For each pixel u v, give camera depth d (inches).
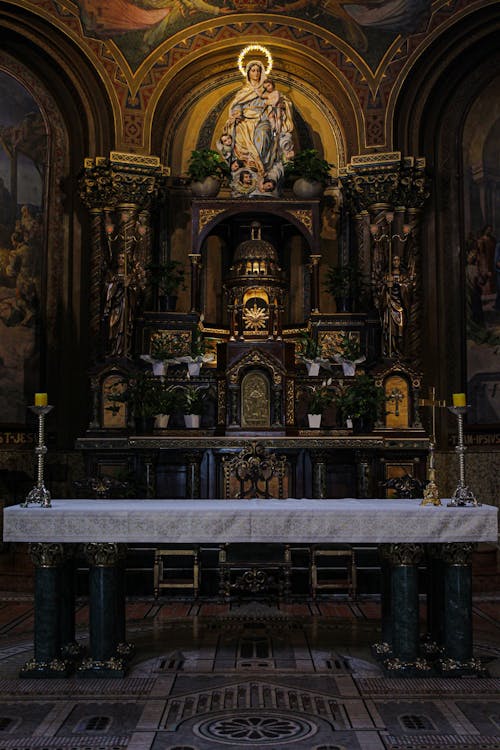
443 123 629.0
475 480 596.4
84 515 310.0
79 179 596.1
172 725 253.3
